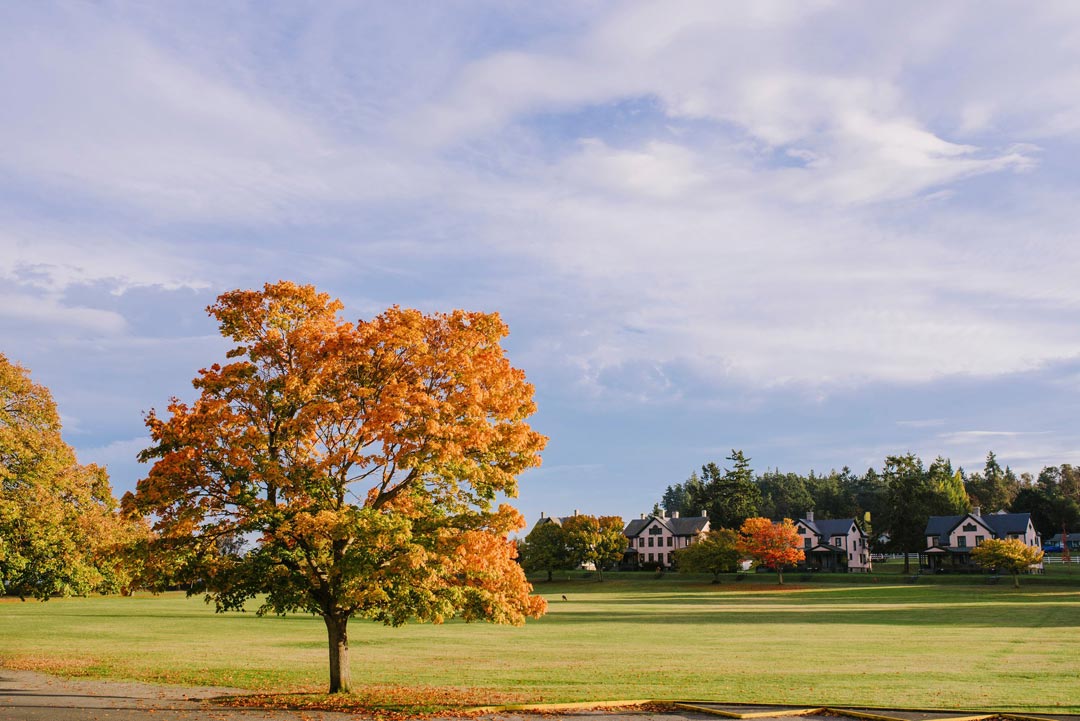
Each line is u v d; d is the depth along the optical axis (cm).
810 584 10494
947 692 2452
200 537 2300
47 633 4625
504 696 2402
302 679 2858
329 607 2391
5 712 2091
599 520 13388
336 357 2295
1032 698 2330
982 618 5381
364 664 3331
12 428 3581
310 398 2264
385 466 2342
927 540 12369
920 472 12962
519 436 2402
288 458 2314
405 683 2742
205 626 5225
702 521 14625
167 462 2173
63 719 1994
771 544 10688
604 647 3972
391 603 2250
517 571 2405
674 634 4638
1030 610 5966
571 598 8788
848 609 6406
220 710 2133
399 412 2166
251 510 2225
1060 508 14638
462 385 2372
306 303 2386
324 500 2225
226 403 2269
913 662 3228
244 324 2345
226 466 2244
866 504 18888
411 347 2316
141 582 2311
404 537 2120
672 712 2125
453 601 2270
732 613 6212
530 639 4425
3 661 3309
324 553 2300
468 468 2316
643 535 14812
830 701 2286
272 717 2036
